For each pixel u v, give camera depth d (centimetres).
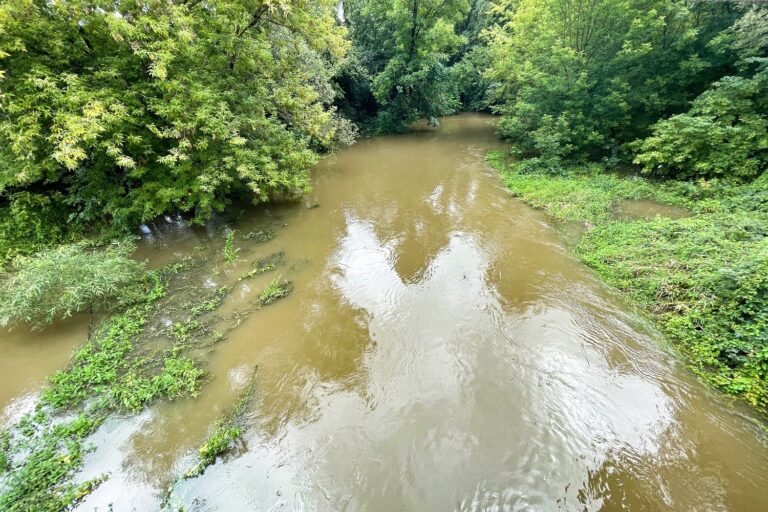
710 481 425
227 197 1257
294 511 416
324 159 1947
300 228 1121
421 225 1135
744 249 680
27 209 904
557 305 734
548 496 418
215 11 1055
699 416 499
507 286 809
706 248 730
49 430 496
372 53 2598
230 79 1096
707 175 1070
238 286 829
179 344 654
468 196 1341
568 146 1413
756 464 440
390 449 479
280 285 831
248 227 1120
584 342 638
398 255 969
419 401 548
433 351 643
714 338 586
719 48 1136
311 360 630
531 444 477
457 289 813
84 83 840
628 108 1327
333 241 1045
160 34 881
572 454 462
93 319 705
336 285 841
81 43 877
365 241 1046
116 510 413
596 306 720
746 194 904
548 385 563
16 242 871
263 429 509
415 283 845
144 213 956
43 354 623
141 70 941
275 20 1188
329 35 1377
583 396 541
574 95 1416
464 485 433
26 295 614
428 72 2305
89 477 443
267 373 603
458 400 546
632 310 695
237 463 465
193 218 1125
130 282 796
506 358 619
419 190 1438
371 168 1772
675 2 1220
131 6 878
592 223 1012
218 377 593
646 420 500
